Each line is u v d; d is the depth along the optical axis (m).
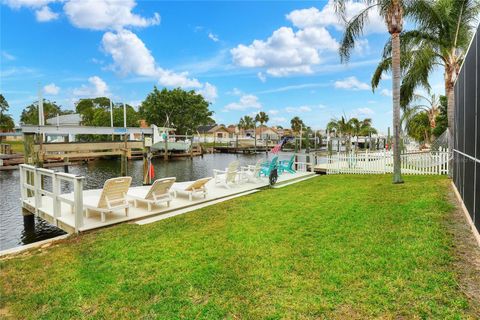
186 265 4.38
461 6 11.70
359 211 6.84
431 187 9.68
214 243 5.26
